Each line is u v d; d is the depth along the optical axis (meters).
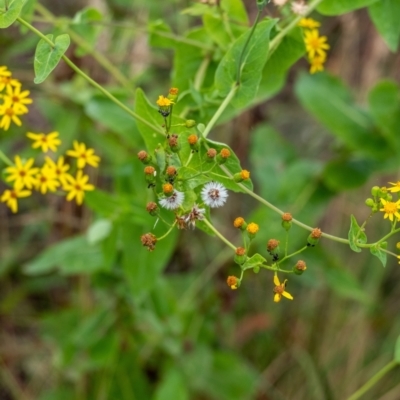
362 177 1.09
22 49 1.12
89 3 1.18
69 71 1.13
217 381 1.08
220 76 0.83
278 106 1.48
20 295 1.29
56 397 1.15
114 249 0.95
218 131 1.31
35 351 1.30
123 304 1.05
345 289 1.09
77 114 1.09
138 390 1.08
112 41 1.21
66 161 1.08
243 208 1.39
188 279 1.21
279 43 0.88
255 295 1.35
